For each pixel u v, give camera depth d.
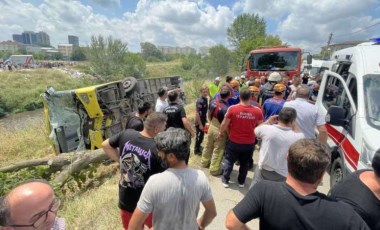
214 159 4.88
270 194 1.46
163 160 1.86
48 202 1.22
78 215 3.81
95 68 37.19
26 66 52.94
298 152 1.42
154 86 11.34
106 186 4.86
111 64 37.16
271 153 2.88
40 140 9.25
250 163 5.22
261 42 33.66
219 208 3.92
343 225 1.32
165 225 1.81
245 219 1.49
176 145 1.75
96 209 3.95
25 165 5.46
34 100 29.75
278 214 1.40
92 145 6.55
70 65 61.81
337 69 5.08
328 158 1.42
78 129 6.77
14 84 37.41
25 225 1.17
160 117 2.45
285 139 2.81
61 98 6.68
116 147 2.71
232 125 4.08
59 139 6.79
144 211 1.79
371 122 3.37
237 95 6.02
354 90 3.89
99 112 6.40
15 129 11.25
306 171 1.39
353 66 4.18
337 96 4.60
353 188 1.77
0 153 8.33
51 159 5.23
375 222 1.67
